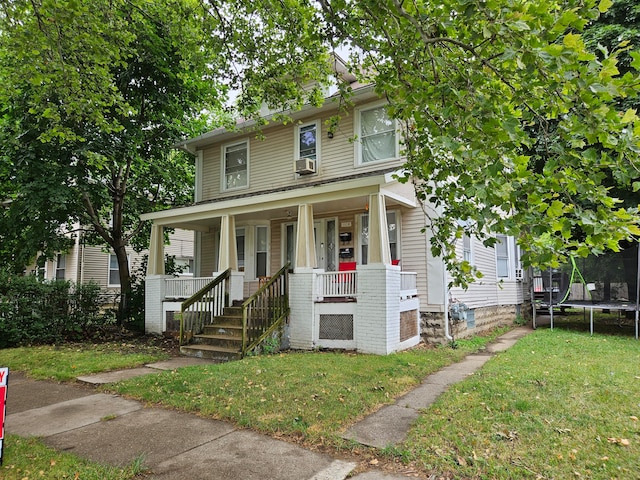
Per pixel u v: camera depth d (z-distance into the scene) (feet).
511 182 11.36
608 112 9.61
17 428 15.17
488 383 18.92
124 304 43.45
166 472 11.44
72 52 23.04
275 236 41.83
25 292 35.04
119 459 12.26
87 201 44.24
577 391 17.34
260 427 14.46
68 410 17.24
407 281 31.65
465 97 12.09
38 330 35.06
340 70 41.73
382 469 11.48
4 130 38.81
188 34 28.84
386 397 17.63
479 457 11.73
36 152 37.24
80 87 24.52
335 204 33.55
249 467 11.67
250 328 28.99
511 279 48.32
